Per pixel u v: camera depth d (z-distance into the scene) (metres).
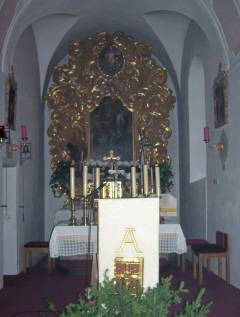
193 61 8.62
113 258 2.71
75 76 10.05
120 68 10.12
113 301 2.22
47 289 5.71
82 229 5.80
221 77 6.27
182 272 6.96
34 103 8.82
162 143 9.98
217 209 6.75
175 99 10.14
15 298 5.20
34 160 8.71
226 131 6.23
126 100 10.11
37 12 6.88
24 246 7.05
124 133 10.02
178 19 8.90
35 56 9.02
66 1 7.56
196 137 8.88
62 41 9.52
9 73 6.30
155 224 2.72
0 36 5.75
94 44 10.09
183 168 9.56
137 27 9.59
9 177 6.98
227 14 5.62
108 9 8.77
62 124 9.95
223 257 6.35
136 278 2.68
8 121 6.24
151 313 2.14
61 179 9.41
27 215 7.88
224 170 6.34
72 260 7.53
